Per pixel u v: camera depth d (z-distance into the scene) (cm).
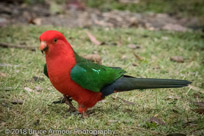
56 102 1333
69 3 3391
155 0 3788
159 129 1200
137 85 1273
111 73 1272
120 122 1233
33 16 2914
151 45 2280
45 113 1287
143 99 1470
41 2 3312
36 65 1780
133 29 2644
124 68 1834
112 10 3391
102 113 1315
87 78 1205
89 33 2331
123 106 1401
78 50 2084
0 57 1855
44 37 1153
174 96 1513
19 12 2980
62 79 1190
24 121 1197
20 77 1605
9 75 1612
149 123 1221
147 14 3334
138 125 1226
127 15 3234
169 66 1917
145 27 2802
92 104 1278
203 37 2570
